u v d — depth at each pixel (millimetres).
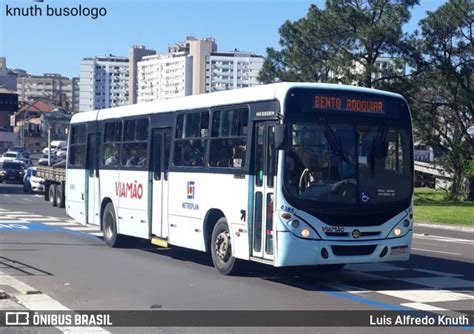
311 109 11578
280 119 11406
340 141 11672
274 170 11500
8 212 28875
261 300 10664
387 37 43375
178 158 14680
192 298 10828
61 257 15688
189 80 87000
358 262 11625
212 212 13430
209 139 13508
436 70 46344
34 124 116875
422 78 46156
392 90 43938
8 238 19484
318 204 11367
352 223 11555
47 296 10984
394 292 11414
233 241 12594
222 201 12953
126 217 16891
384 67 44812
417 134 49188
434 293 11328
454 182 50062
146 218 15867
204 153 13672
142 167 16125
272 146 11680
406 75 45719
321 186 11445
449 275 13398
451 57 47219
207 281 12422
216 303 10430
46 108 129750
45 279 12609
